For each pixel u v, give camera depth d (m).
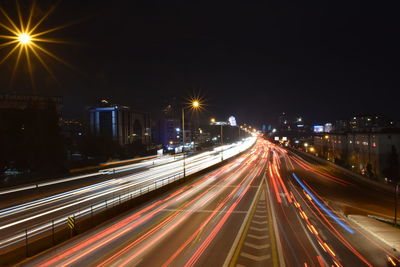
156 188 34.34
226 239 18.81
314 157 88.69
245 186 40.28
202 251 16.77
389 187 41.84
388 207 33.28
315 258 15.84
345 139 105.81
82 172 52.44
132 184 41.34
